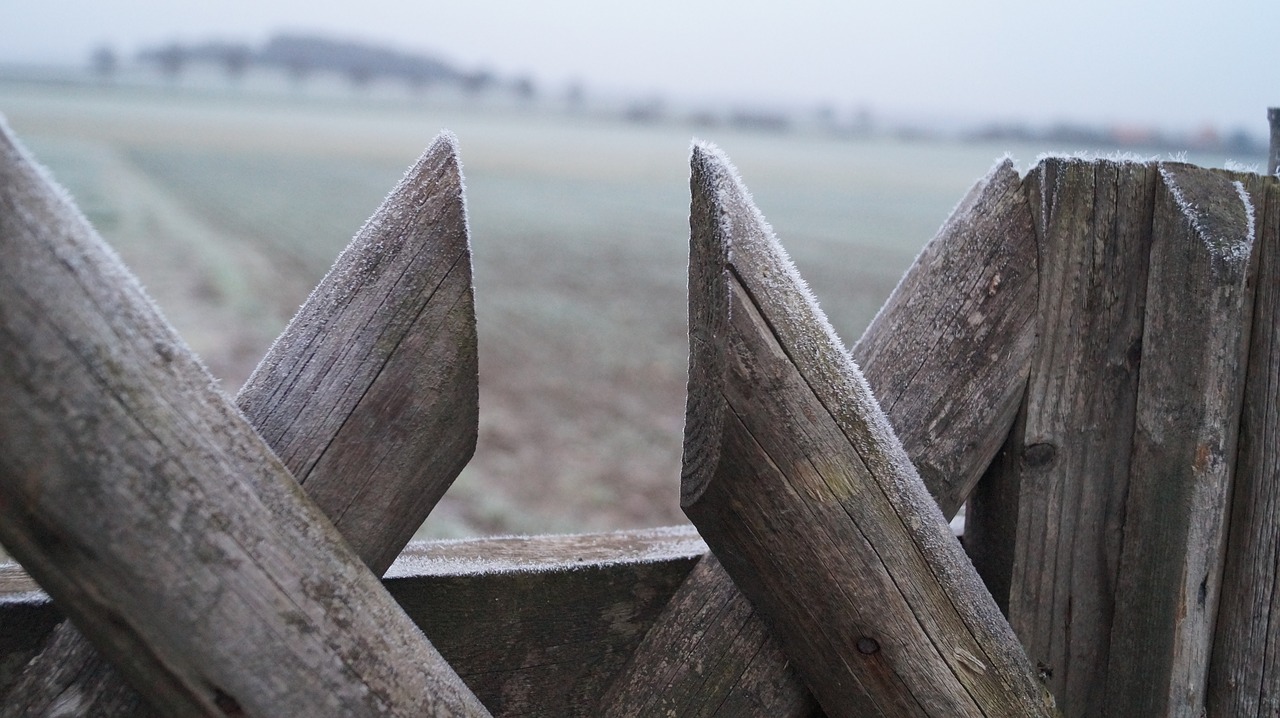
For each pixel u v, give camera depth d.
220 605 0.77
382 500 0.95
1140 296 1.25
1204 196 1.22
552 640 1.16
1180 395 1.24
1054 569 1.29
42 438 0.71
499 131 144.25
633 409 9.04
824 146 152.75
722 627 1.13
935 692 1.04
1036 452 1.25
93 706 0.86
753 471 0.94
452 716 0.89
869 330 1.25
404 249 0.95
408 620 0.89
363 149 77.88
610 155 96.69
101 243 0.76
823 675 1.07
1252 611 1.29
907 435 1.18
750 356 0.91
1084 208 1.21
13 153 0.71
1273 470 1.27
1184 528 1.24
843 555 0.98
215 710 0.79
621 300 16.02
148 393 0.74
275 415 0.92
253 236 24.08
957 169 93.50
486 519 5.54
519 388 9.63
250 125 108.69
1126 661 1.31
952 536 1.07
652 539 1.28
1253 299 1.26
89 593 0.74
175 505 0.75
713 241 0.93
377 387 0.94
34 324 0.70
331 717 0.81
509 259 21.30
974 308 1.20
